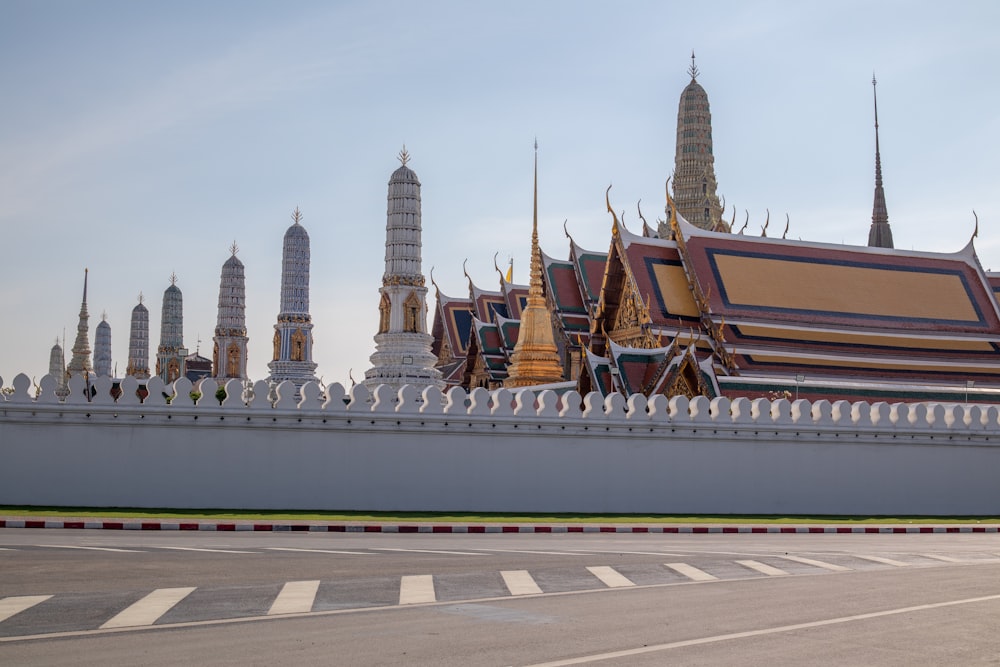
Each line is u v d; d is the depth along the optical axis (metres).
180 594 19.27
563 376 84.94
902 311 78.81
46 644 14.98
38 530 34.09
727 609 18.28
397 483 42.84
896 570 24.47
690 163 156.12
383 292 85.62
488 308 107.88
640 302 74.38
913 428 48.16
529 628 16.38
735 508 45.91
